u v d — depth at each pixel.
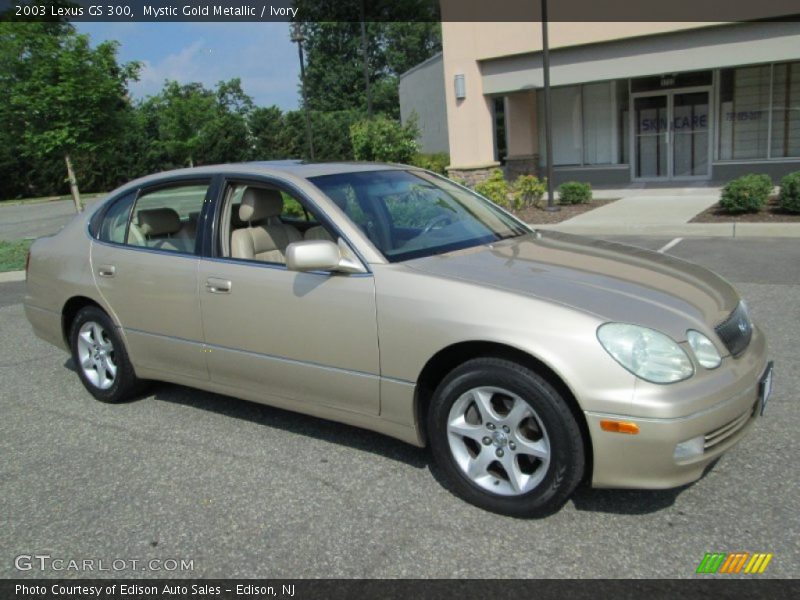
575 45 15.59
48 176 43.00
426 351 3.35
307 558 3.04
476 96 17.22
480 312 3.21
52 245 5.28
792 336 5.59
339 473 3.79
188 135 34.97
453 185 4.85
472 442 3.42
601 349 2.94
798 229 10.02
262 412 4.73
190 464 4.00
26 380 5.77
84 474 3.96
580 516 3.23
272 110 41.91
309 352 3.79
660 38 14.72
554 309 3.09
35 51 13.65
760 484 3.40
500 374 3.15
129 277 4.64
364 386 3.63
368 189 4.22
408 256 3.70
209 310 4.20
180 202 4.68
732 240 10.05
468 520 3.26
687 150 17.38
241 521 3.36
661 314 3.10
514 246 4.01
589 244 4.18
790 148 16.14
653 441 2.87
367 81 31.02
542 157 19.53
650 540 3.02
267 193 4.43
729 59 14.12
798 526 3.05
